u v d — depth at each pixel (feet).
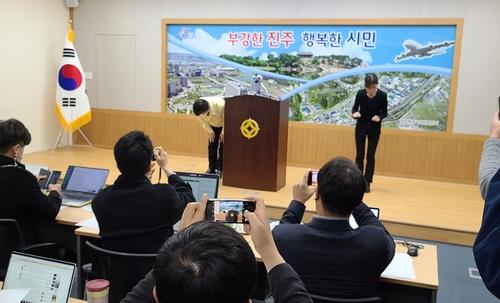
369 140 17.47
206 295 2.05
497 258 3.03
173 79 23.38
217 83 22.66
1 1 20.90
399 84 19.90
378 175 20.56
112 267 6.91
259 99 16.76
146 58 23.66
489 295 11.10
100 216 7.14
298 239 5.88
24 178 8.34
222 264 2.10
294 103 21.49
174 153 23.90
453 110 19.31
